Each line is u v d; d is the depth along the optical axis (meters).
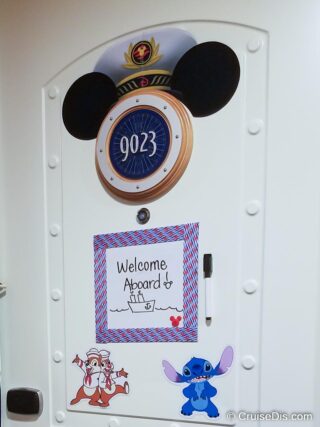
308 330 0.57
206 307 0.60
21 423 0.72
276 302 0.58
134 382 0.64
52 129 0.71
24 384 0.72
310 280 0.57
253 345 0.59
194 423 0.61
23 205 0.73
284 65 0.58
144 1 0.65
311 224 0.57
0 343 0.73
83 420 0.67
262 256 0.58
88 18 0.68
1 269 0.73
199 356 0.61
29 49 0.72
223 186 0.60
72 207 0.69
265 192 0.58
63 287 0.69
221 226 0.60
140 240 0.64
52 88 0.71
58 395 0.70
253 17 0.59
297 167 0.57
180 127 0.61
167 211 0.63
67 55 0.70
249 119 0.59
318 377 0.56
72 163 0.69
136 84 0.65
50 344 0.70
